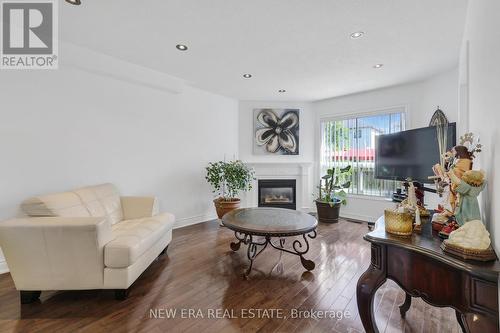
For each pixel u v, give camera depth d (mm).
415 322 1688
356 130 4543
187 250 2965
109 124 3139
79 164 2869
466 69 2236
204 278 2268
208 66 3297
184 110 4051
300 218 2629
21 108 2459
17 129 2438
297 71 3434
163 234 2607
